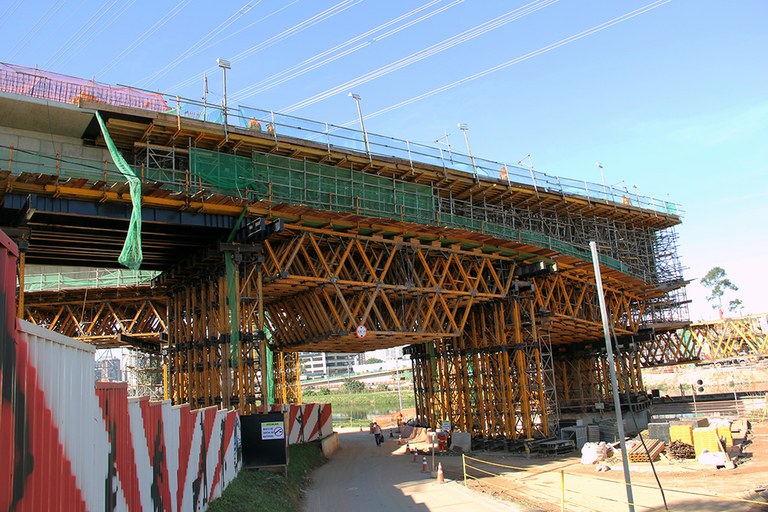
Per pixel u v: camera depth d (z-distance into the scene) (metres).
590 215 56.72
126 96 30.03
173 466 15.22
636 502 24.52
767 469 29.50
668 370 127.88
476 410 50.47
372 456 44.31
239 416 27.77
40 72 27.98
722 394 75.50
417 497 26.38
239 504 20.12
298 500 25.83
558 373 70.56
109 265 37.03
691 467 31.55
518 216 49.09
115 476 11.16
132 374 71.62
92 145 30.67
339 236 36.09
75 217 27.66
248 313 31.98
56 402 8.77
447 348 52.00
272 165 33.78
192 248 34.25
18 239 25.55
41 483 8.13
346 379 188.38
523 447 43.94
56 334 8.80
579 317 54.28
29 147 28.92
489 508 23.56
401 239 38.50
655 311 72.88
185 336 37.41
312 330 39.19
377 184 38.31
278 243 35.47
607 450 37.09
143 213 28.78
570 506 23.98
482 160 44.41
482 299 44.34
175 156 32.31
